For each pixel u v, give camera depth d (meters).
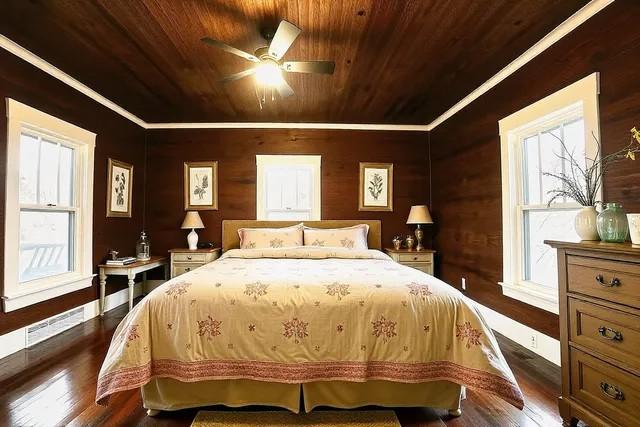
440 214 4.33
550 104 2.40
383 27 2.30
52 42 2.50
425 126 4.64
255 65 2.82
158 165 4.51
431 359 1.75
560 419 1.76
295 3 2.04
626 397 1.38
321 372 1.74
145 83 3.24
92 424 1.71
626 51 1.86
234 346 1.77
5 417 1.75
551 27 2.29
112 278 3.85
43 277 2.92
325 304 1.81
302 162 4.55
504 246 2.94
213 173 4.52
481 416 1.80
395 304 1.80
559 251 1.74
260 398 1.81
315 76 3.07
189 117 4.29
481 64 2.84
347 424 1.72
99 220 3.60
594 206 1.74
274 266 2.65
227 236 4.42
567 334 1.68
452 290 1.92
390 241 4.58
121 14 2.16
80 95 3.28
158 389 1.79
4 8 2.08
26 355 2.52
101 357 2.49
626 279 1.38
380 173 4.60
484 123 3.28
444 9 2.10
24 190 2.76
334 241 3.86
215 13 2.14
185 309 1.81
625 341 1.39
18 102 2.59
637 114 1.80
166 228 4.50
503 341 2.84
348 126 4.59
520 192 2.85
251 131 4.55
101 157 3.62
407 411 1.85
